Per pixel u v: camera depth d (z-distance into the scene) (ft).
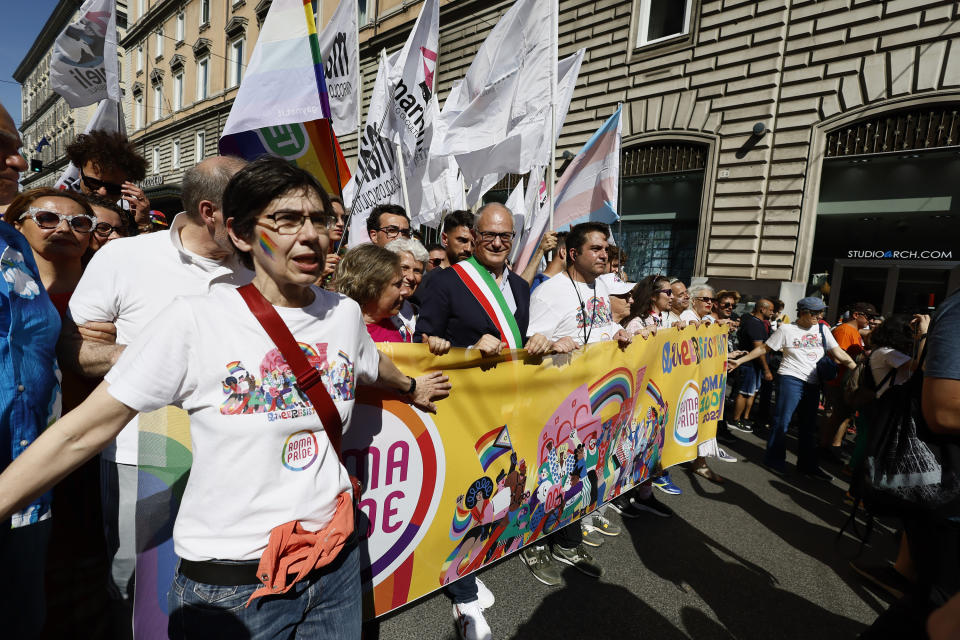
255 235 3.38
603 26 32.60
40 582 4.10
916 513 4.96
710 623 7.39
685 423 11.19
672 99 29.71
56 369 4.17
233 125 7.93
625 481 9.47
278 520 3.41
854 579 8.68
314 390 3.52
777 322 21.86
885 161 23.80
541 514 7.60
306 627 3.81
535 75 11.34
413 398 5.52
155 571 4.50
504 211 7.48
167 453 4.49
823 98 24.64
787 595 8.16
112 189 8.36
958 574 4.56
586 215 14.80
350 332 3.92
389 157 13.39
